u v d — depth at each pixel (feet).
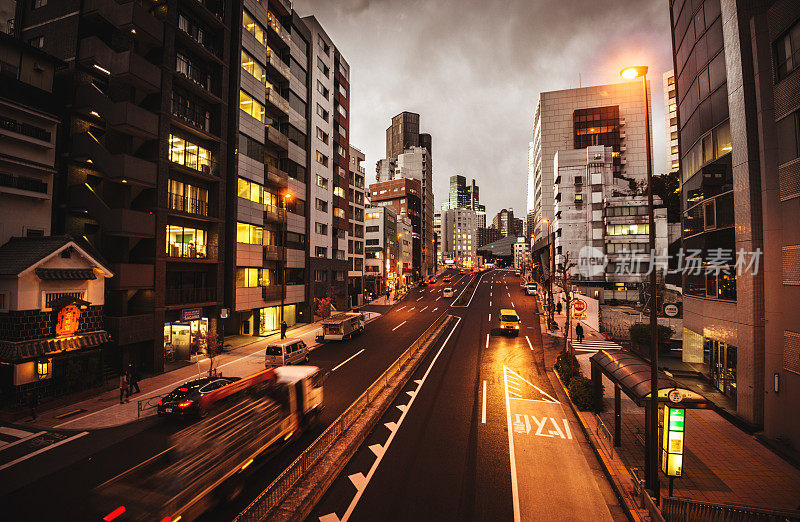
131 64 65.62
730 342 49.34
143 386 61.21
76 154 64.80
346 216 171.73
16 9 71.26
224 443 28.86
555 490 32.07
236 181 94.12
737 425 45.27
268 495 26.04
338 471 34.24
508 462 36.91
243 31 97.60
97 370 58.13
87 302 57.82
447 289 199.72
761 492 30.99
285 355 69.51
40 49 64.54
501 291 218.59
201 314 81.51
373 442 41.32
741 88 46.62
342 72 170.30
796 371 37.81
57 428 45.03
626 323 104.58
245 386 35.09
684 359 70.54
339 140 165.17
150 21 69.97
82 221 67.67
